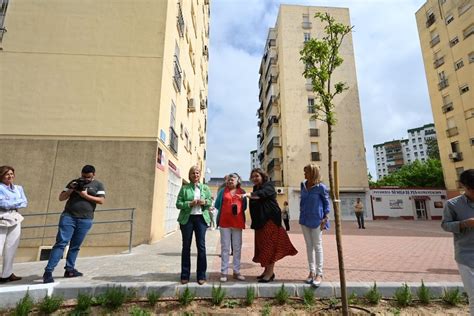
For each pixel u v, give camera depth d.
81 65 9.41
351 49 33.12
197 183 4.57
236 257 4.51
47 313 3.52
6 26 9.40
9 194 4.45
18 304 3.50
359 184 30.11
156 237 9.00
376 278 4.60
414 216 30.02
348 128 31.19
